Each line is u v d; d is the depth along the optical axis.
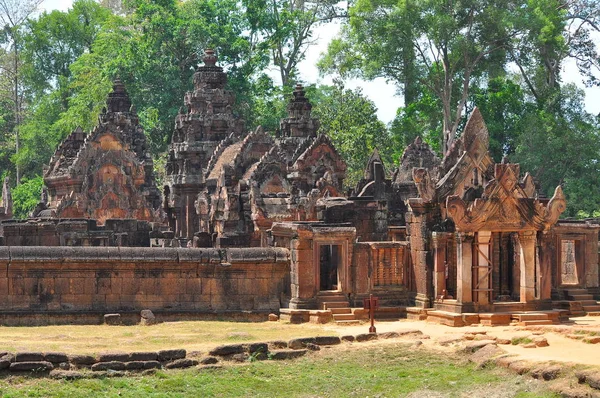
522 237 37.75
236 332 34.34
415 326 36.44
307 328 35.84
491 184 37.28
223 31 103.56
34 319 36.47
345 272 38.66
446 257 38.59
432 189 38.84
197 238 52.53
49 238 50.78
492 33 84.88
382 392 28.52
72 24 122.19
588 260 41.44
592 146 84.00
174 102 103.06
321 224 39.19
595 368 27.19
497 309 37.25
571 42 94.12
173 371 29.77
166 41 103.31
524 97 97.06
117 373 29.12
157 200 79.44
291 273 38.59
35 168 115.56
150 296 37.91
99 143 73.50
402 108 94.25
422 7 83.62
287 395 28.47
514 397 27.03
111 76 103.19
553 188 85.38
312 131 79.69
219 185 59.53
